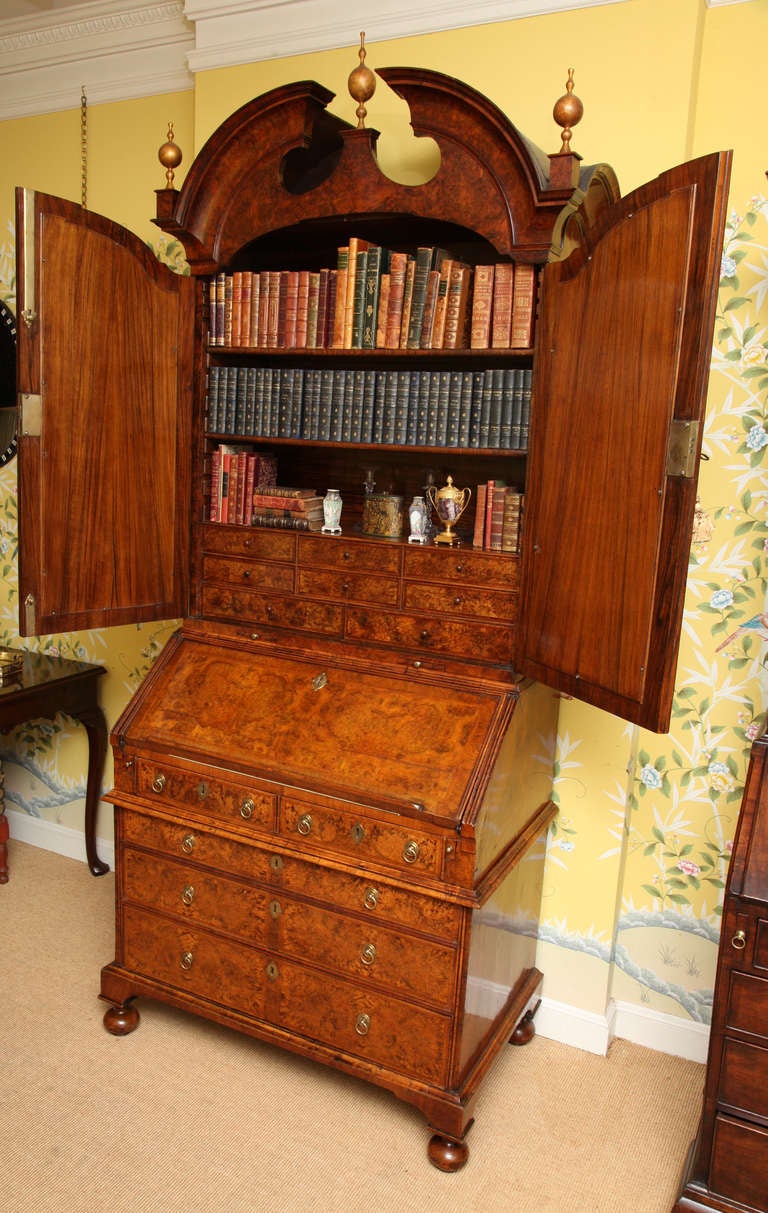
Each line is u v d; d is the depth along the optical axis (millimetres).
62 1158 2211
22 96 3496
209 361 2725
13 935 3172
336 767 2301
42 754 3842
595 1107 2516
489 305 2283
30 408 2295
